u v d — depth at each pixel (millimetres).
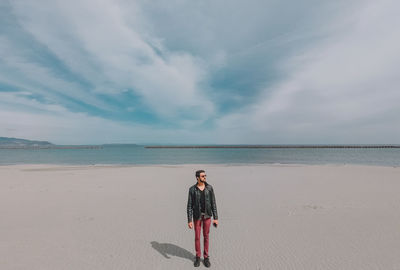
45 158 56375
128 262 4766
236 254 5121
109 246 5516
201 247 5520
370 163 35094
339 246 5434
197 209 4586
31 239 5883
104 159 53062
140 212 8289
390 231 6316
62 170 24016
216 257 5000
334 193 11438
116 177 17938
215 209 4680
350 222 7102
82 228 6684
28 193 11570
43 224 6992
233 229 6633
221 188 13070
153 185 14125
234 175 19094
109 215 7926
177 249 5402
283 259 4863
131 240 5879
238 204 9453
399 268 4441
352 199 10102
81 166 29969
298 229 6570
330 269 4445
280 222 7188
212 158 55281
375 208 8641
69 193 11586
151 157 62125
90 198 10469
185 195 11172
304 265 4609
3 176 18609
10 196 10867
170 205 9266
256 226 6859
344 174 19297
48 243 5652
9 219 7453
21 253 5121
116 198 10484
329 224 6949
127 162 41594
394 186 13336
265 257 4969
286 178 17109
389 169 23547
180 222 7262
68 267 4539
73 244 5609
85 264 4664
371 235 6055
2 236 6070
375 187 13055
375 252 5105
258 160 45969
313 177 17562
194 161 44188
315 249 5297
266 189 12695
